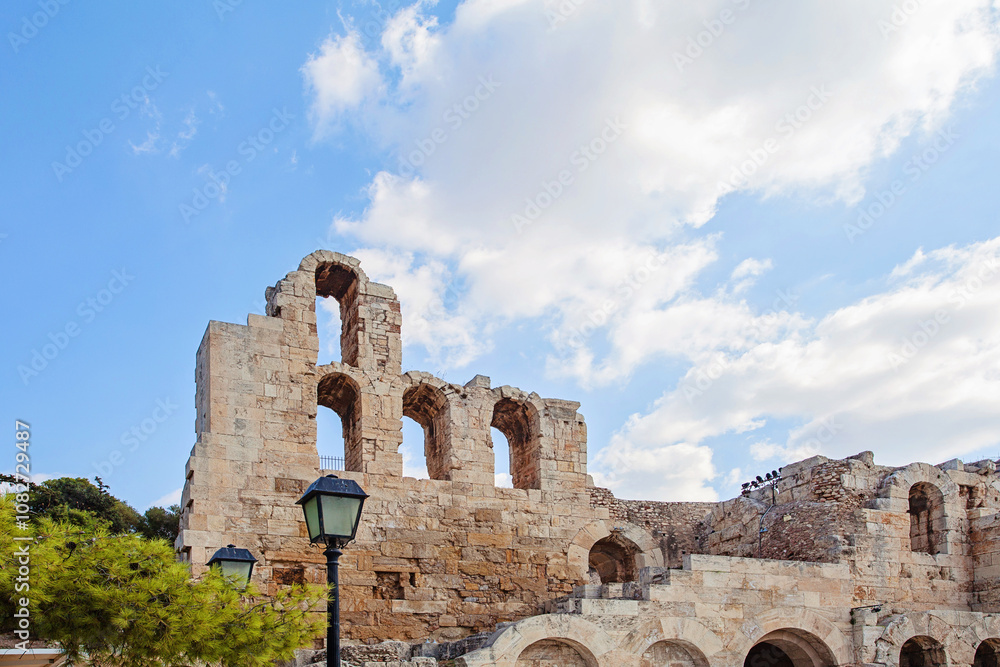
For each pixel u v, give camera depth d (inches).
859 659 1364.4
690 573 1300.4
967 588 1592.0
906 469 1590.8
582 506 1574.8
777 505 1637.6
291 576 1317.7
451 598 1411.2
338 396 1519.4
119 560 783.7
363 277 1519.4
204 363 1380.4
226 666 817.5
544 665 1202.6
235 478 1320.1
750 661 1521.9
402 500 1423.5
